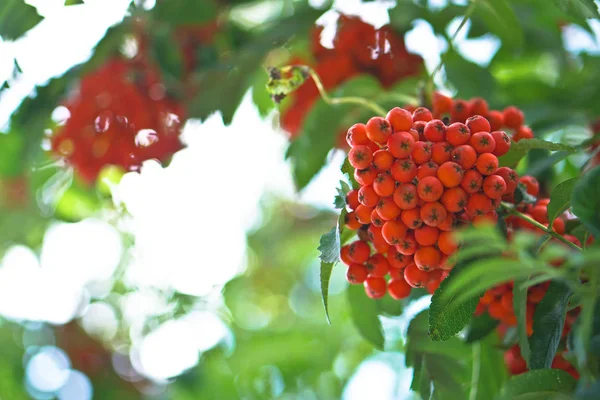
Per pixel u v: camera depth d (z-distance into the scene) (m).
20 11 0.87
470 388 0.80
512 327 0.75
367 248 0.70
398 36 0.91
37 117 0.95
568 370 0.71
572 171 0.94
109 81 0.92
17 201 1.25
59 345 1.26
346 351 1.28
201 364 1.19
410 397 1.04
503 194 0.68
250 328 1.37
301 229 1.51
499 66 1.02
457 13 0.92
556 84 1.01
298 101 0.93
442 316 0.68
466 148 0.66
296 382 1.25
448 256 0.67
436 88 0.92
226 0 0.97
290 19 0.93
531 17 0.95
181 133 0.95
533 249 0.69
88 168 0.94
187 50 0.96
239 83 0.92
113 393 1.24
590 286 0.63
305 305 1.51
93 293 1.32
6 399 1.22
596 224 0.64
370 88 0.89
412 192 0.66
